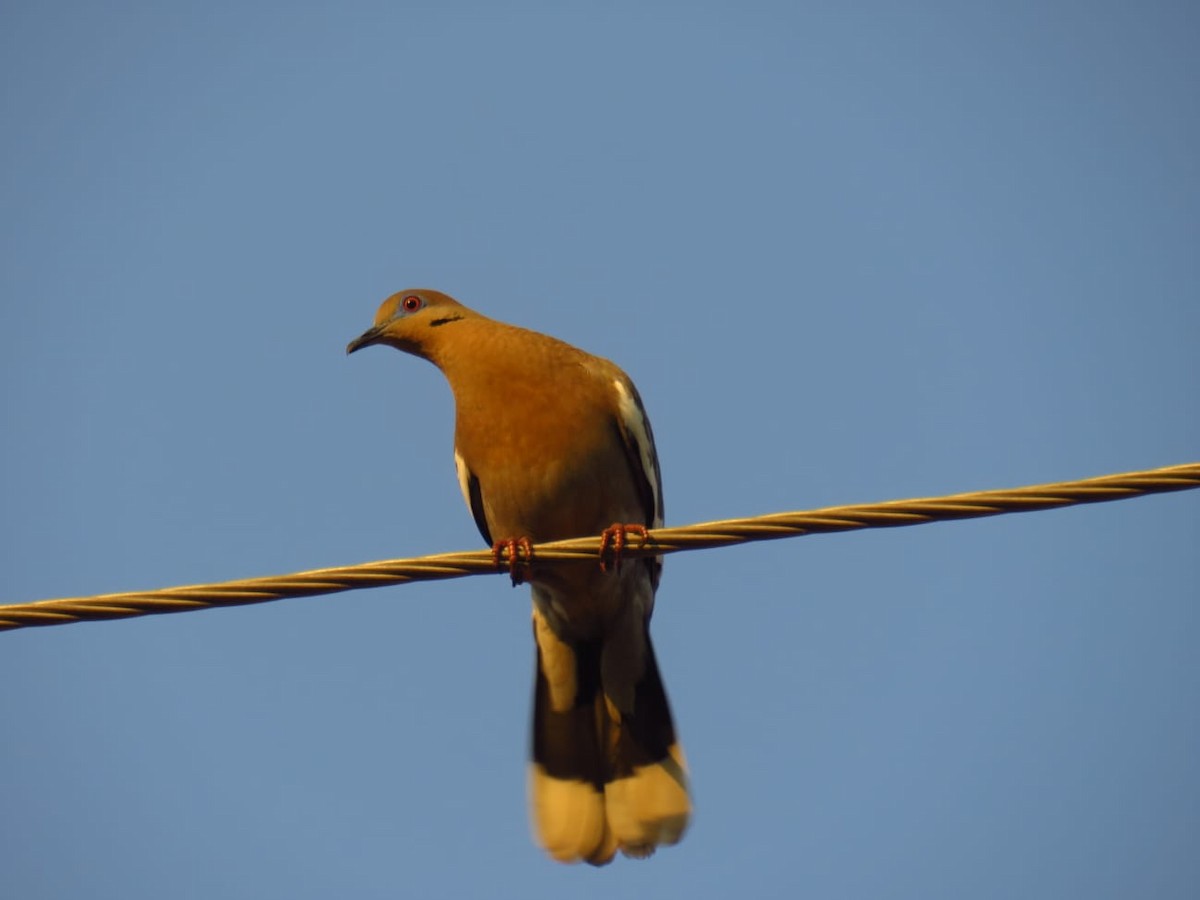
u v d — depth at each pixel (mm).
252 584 9297
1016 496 9070
